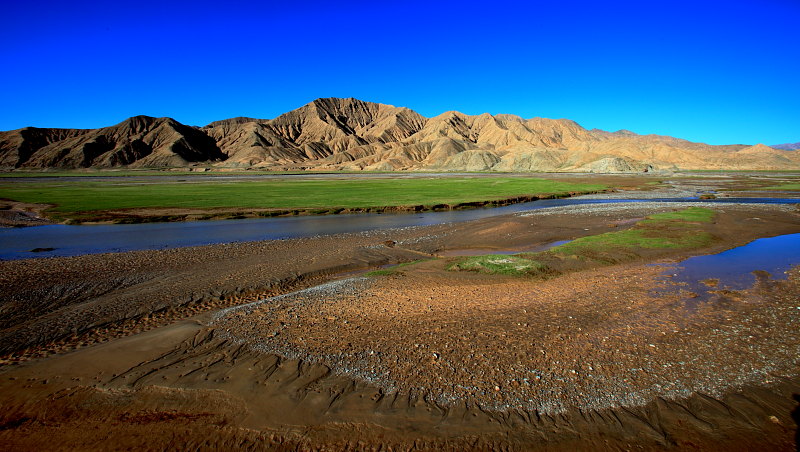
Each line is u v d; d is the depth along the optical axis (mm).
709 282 15578
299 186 79875
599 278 16641
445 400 7996
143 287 16656
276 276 18141
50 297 15445
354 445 6930
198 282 17297
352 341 10555
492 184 82688
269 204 49188
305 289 16172
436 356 9633
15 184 89125
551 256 20500
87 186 81562
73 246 26391
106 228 34125
